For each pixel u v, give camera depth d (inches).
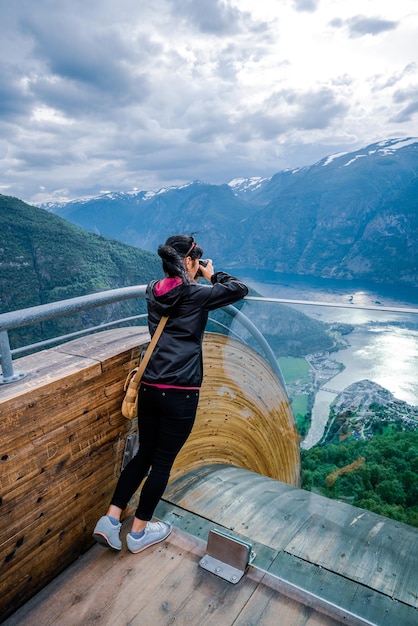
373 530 74.4
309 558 74.5
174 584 71.2
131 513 91.5
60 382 68.9
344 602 65.9
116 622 64.1
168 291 70.1
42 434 66.8
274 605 66.4
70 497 74.9
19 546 65.0
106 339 91.2
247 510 88.6
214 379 108.9
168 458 74.8
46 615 65.7
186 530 84.8
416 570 67.6
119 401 85.2
